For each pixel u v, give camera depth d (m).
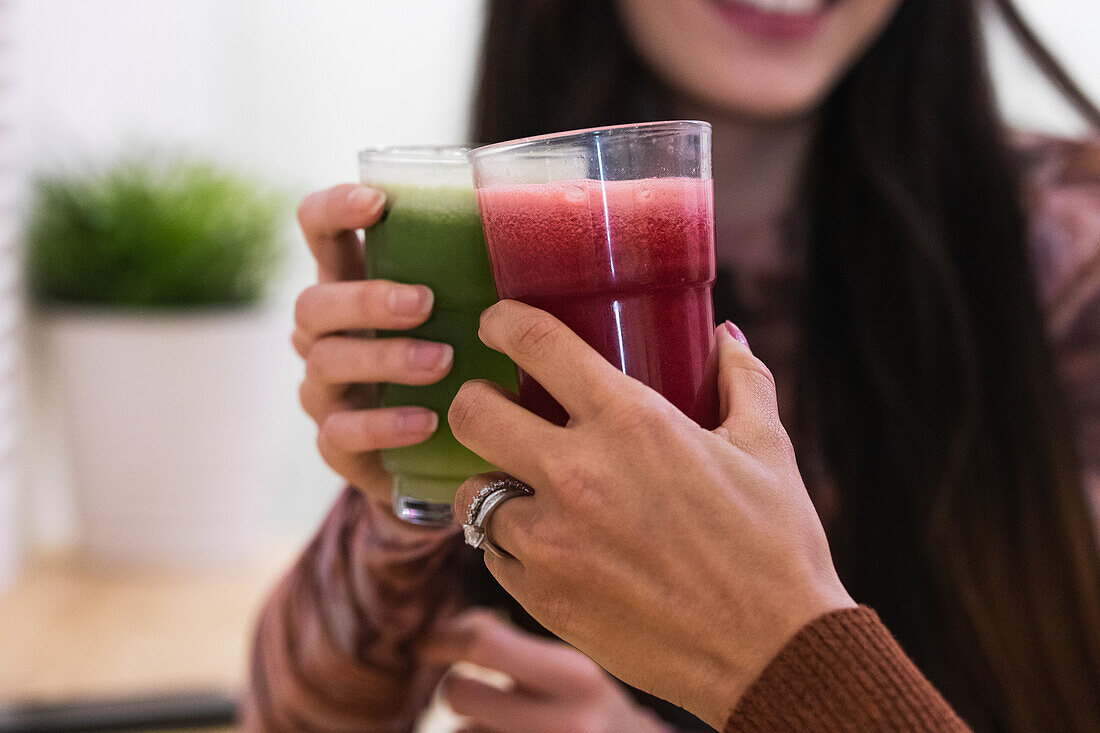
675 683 0.47
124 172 1.94
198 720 1.38
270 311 1.98
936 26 1.08
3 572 1.83
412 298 0.61
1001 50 1.23
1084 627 1.02
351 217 0.64
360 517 0.86
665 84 1.14
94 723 1.34
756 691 0.43
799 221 1.16
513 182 0.53
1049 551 1.03
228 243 1.88
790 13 1.03
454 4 2.14
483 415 0.51
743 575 0.45
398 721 1.01
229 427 1.89
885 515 1.05
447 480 0.65
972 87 1.11
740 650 0.44
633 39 1.12
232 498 1.94
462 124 1.28
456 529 0.77
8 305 1.82
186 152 2.05
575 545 0.48
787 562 0.45
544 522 0.49
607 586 0.47
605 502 0.46
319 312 0.65
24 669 1.51
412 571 0.86
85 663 1.53
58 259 1.86
